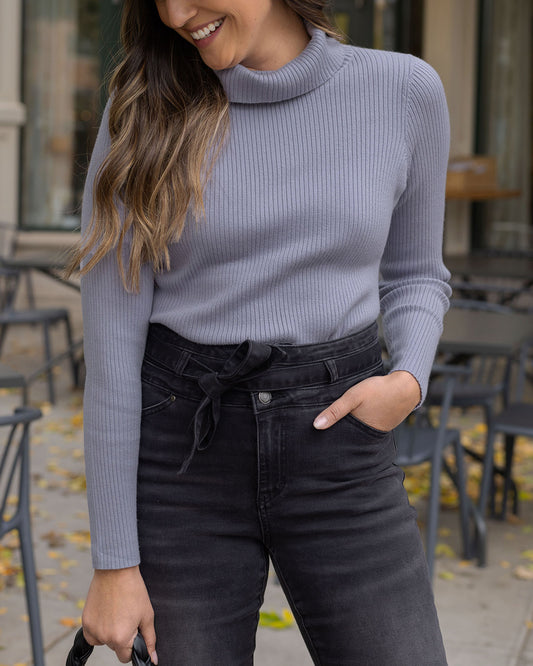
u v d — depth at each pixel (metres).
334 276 1.35
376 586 1.35
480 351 3.23
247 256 1.33
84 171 1.68
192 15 1.28
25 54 9.04
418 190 1.46
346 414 1.34
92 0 9.04
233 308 1.33
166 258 1.33
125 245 1.33
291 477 1.33
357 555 1.35
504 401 4.19
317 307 1.33
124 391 1.34
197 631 1.35
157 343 1.37
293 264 1.32
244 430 1.32
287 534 1.35
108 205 1.32
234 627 1.37
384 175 1.37
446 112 1.44
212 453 1.33
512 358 4.15
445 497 4.15
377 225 1.36
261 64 1.38
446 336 3.39
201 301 1.34
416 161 1.43
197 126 1.32
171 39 1.36
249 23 1.31
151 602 1.36
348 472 1.34
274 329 1.32
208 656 1.34
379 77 1.38
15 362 6.68
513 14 9.17
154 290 1.39
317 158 1.34
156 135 1.32
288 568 1.37
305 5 1.36
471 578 3.35
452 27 8.82
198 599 1.35
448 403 3.17
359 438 1.35
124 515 1.34
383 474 1.39
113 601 1.33
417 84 1.39
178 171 1.30
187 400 1.33
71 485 4.23
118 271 1.34
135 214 1.31
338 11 9.14
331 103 1.35
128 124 1.33
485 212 9.32
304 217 1.32
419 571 1.39
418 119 1.40
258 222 1.31
